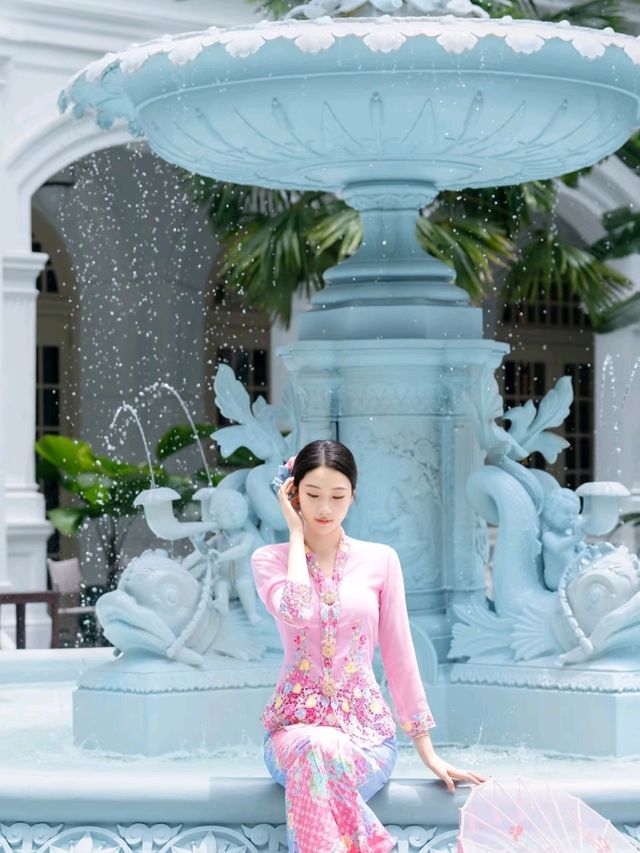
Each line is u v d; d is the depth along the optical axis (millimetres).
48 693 7184
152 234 18891
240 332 20188
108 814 3994
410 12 5910
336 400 6258
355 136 5523
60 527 15438
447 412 6215
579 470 21969
